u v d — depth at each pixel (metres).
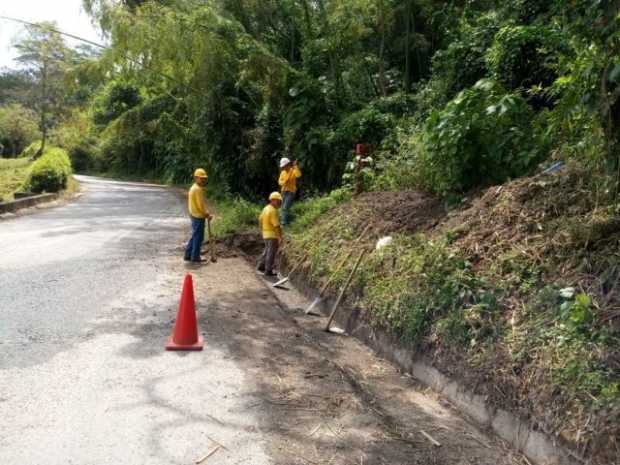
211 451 3.36
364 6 13.41
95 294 6.67
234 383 4.41
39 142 36.69
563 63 5.14
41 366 4.46
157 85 20.22
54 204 17.48
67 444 3.34
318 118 13.64
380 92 15.09
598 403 3.18
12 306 6.00
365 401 4.28
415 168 8.37
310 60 14.37
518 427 3.60
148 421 3.68
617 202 4.47
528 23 10.10
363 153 9.93
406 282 5.52
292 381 4.57
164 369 4.58
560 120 5.05
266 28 16.08
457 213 6.31
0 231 11.21
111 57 14.66
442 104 10.71
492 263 4.95
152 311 6.14
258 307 6.86
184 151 25.36
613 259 4.05
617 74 3.57
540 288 4.38
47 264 8.12
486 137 6.47
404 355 5.07
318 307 7.18
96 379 4.29
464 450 3.59
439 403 4.32
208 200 17.97
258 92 16.39
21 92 40.44
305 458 3.37
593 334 3.64
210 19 13.92
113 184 31.03
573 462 3.13
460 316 4.57
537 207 5.20
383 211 7.87
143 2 15.10
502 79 9.18
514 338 4.07
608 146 4.25
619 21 3.71
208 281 7.94
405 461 3.42
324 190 13.31
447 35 14.02
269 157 15.71
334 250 7.83
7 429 3.48
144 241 10.70
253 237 10.91
